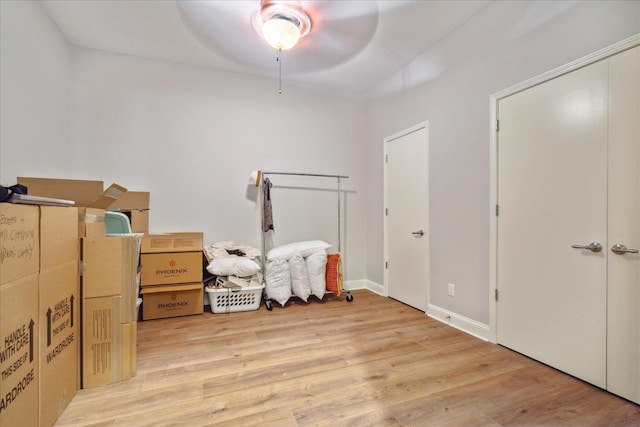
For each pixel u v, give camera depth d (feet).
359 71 11.79
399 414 5.16
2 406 3.61
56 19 8.54
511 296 7.56
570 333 6.35
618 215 5.61
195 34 9.27
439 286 9.82
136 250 6.53
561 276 6.50
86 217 5.92
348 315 10.23
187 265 9.96
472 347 7.74
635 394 5.40
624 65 5.51
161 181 10.89
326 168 13.34
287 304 11.46
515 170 7.45
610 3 5.69
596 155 5.91
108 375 5.98
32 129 7.70
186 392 5.75
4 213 3.66
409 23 8.75
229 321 9.61
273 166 12.44
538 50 6.93
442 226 9.70
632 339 5.45
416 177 10.91
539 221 6.92
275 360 7.04
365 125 14.02
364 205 14.03
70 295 5.43
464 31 8.78
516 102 7.42
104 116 10.24
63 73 9.31
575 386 5.98
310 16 8.31
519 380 6.20
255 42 9.69
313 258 11.46
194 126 11.28
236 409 5.27
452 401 5.52
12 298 3.82
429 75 10.20
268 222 11.78
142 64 10.66
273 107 12.42
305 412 5.20
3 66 6.57
